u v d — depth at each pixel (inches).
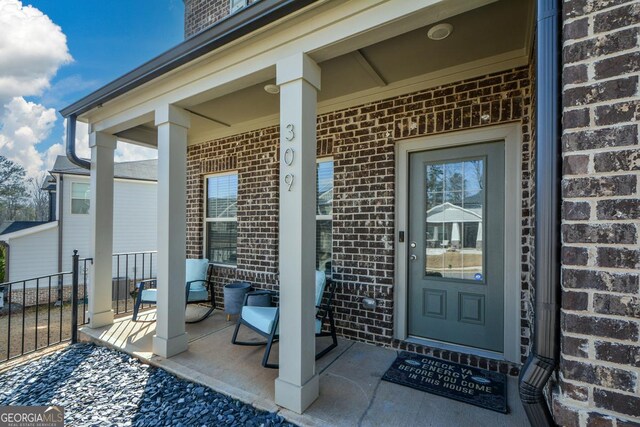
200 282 175.5
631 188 45.1
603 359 46.5
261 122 163.0
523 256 100.3
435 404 84.7
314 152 88.4
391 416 79.9
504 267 106.0
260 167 164.6
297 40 84.3
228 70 99.1
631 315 44.9
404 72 112.1
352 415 80.4
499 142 108.3
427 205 121.0
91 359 119.3
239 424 79.6
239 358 113.6
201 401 90.0
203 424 80.4
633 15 45.4
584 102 48.4
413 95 118.0
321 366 106.5
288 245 84.5
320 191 147.6
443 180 118.2
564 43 50.5
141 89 120.7
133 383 101.4
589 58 48.1
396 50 97.4
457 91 109.4
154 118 125.3
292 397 82.2
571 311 48.9
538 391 52.6
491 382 95.3
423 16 70.4
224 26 88.7
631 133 45.3
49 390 99.4
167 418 83.5
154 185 406.6
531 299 87.3
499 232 107.9
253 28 86.2
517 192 102.3
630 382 44.8
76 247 361.7
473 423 77.2
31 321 237.8
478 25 84.8
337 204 135.2
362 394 89.7
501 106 102.0
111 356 121.2
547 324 52.1
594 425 46.7
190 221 197.5
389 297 122.0
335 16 77.8
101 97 129.3
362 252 128.6
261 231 163.8
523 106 98.9
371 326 125.7
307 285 84.9
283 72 86.1
